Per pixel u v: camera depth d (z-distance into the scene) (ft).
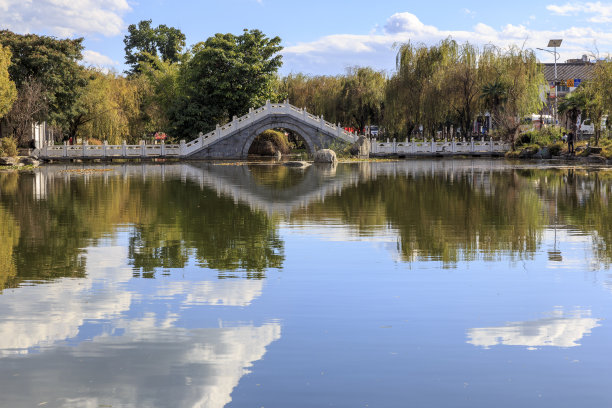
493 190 81.56
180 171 133.90
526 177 107.14
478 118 227.20
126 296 29.04
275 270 34.06
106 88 213.87
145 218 55.21
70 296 29.09
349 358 21.38
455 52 205.67
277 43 218.79
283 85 264.11
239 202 68.28
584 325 24.67
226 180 104.99
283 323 25.03
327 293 29.30
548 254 38.14
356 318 25.54
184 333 23.95
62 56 177.47
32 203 67.92
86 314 26.32
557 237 44.19
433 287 30.32
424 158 197.26
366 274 33.01
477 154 207.31
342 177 111.14
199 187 89.81
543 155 187.42
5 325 25.00
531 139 204.64
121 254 38.68
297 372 20.30
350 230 47.75
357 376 19.97
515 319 25.41
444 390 18.99
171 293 29.50
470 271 33.65
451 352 21.88
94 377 20.10
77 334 23.93
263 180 104.47
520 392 18.88
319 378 19.84
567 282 31.22
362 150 197.16
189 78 220.23
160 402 18.42
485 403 18.21
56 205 65.87
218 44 213.46
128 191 83.20
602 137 191.52
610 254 38.11
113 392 19.06
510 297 28.53
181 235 45.83
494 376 19.97
